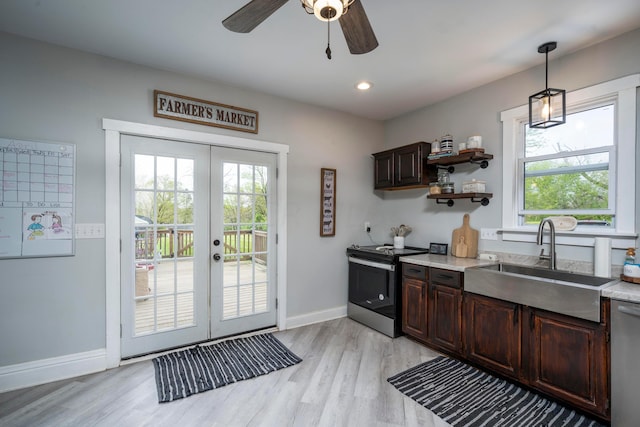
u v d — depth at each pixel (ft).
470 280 8.16
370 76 9.40
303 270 11.60
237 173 10.34
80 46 7.77
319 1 4.13
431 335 9.25
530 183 9.05
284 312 11.11
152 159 8.98
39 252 7.50
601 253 7.07
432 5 6.14
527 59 8.34
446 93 10.69
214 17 6.58
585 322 6.09
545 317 6.69
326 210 12.13
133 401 6.74
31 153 7.41
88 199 8.03
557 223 8.23
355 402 6.78
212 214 9.88
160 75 8.95
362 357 8.91
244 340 10.02
